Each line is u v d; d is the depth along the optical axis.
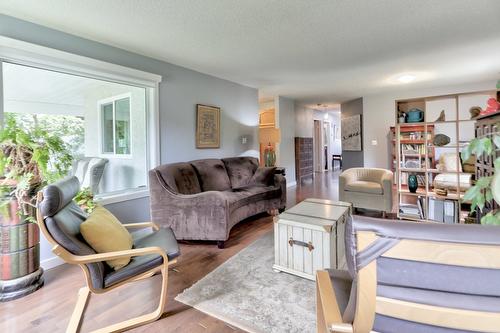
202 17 2.29
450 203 3.03
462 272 0.62
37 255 1.99
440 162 3.56
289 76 4.35
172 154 3.62
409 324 0.68
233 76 4.32
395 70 4.09
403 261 0.64
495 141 1.09
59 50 2.45
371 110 6.25
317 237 1.98
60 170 2.06
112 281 1.47
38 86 2.64
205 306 1.71
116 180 3.40
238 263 2.35
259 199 3.63
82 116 3.10
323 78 4.52
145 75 3.20
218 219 2.73
